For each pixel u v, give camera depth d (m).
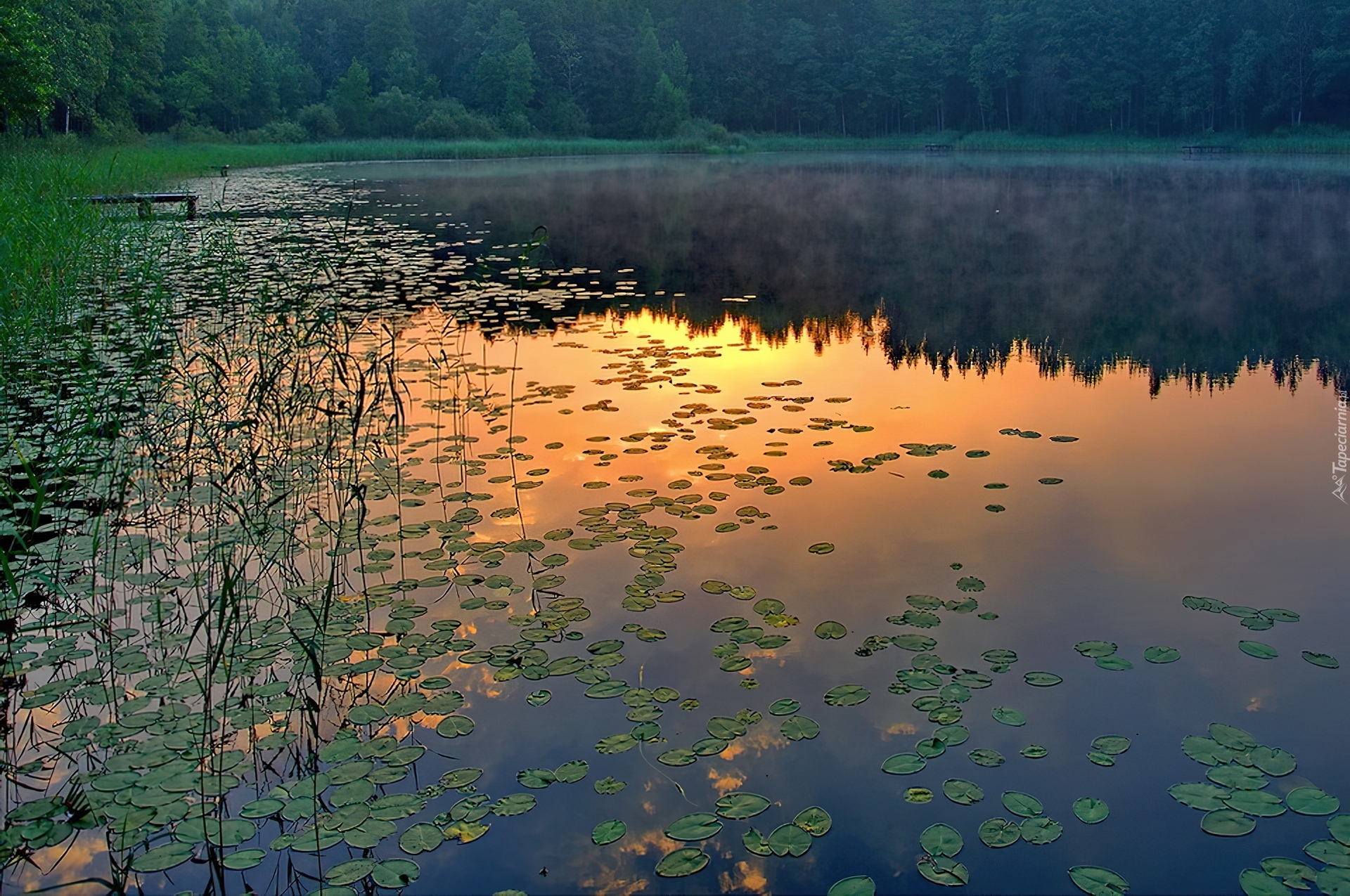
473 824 1.98
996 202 18.80
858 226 14.65
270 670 2.57
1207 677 2.47
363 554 3.25
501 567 3.13
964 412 4.87
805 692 2.42
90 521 3.61
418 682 2.50
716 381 5.54
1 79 18.56
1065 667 2.52
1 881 1.84
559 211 17.17
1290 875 1.81
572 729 2.29
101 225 9.68
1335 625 2.71
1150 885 1.80
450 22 69.25
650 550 3.24
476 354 6.23
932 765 2.14
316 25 68.25
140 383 5.41
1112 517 3.49
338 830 1.97
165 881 1.84
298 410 4.75
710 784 2.10
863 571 3.07
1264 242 12.23
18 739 2.30
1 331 6.05
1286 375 5.64
